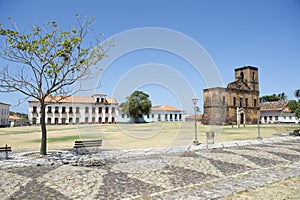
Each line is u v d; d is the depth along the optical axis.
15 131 34.81
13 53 11.71
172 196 5.69
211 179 7.27
